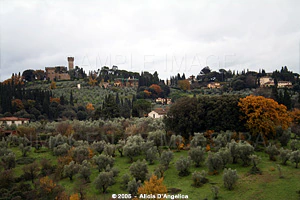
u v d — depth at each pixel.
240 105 59.50
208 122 62.97
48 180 42.03
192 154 49.59
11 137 69.31
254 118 57.38
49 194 40.53
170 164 51.75
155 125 73.44
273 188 38.62
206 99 66.38
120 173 48.62
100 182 40.91
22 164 54.69
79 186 43.38
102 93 180.12
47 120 109.31
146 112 120.00
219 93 168.62
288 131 60.41
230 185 39.31
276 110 59.16
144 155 58.62
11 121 99.00
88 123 80.81
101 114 106.56
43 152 62.47
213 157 45.69
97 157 50.06
